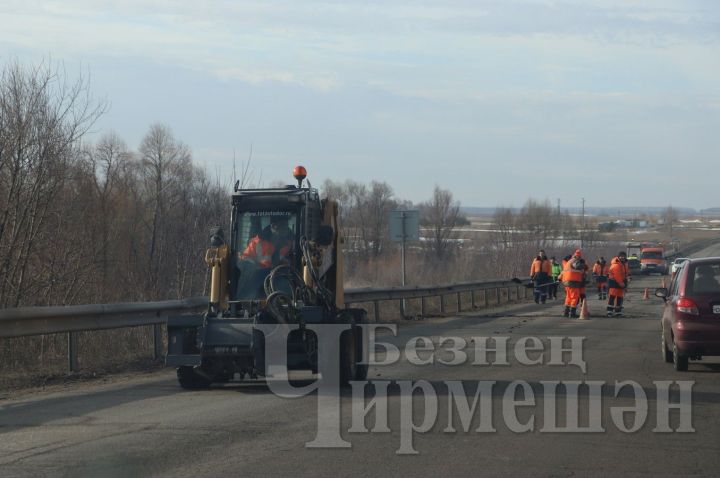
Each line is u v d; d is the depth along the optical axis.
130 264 24.34
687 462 7.78
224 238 12.66
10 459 7.65
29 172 17.80
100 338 16.08
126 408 10.48
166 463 7.53
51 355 15.19
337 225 13.48
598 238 112.31
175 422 9.51
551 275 38.06
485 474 7.27
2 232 17.16
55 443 8.34
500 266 51.19
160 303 15.71
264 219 12.73
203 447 8.20
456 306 33.25
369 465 7.56
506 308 32.97
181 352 11.84
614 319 26.64
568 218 140.25
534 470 7.43
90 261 19.56
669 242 128.75
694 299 13.61
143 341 17.12
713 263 13.97
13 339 14.47
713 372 13.91
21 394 11.79
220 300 12.35
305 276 12.41
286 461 7.67
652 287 54.53
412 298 27.27
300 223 12.70
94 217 22.95
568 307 27.41
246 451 8.05
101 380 13.32
